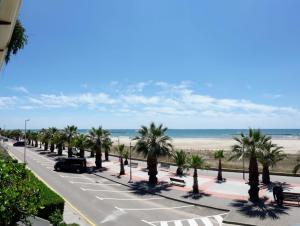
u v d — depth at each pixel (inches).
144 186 1422.2
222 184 1464.1
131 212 1000.2
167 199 1194.0
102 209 1028.5
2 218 272.4
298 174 1663.4
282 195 1045.2
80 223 850.1
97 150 2001.7
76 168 1833.2
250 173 1139.3
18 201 290.0
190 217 954.1
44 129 3558.1
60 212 716.7
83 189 1348.4
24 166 331.0
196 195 1232.2
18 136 5354.3
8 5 90.9
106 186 1444.4
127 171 1873.8
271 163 1408.7
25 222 310.5
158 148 1462.8
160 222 898.7
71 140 2591.0
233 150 1177.4
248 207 1038.4
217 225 872.9
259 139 1128.8
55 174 1748.3
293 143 5068.9
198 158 1288.1
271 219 896.3
